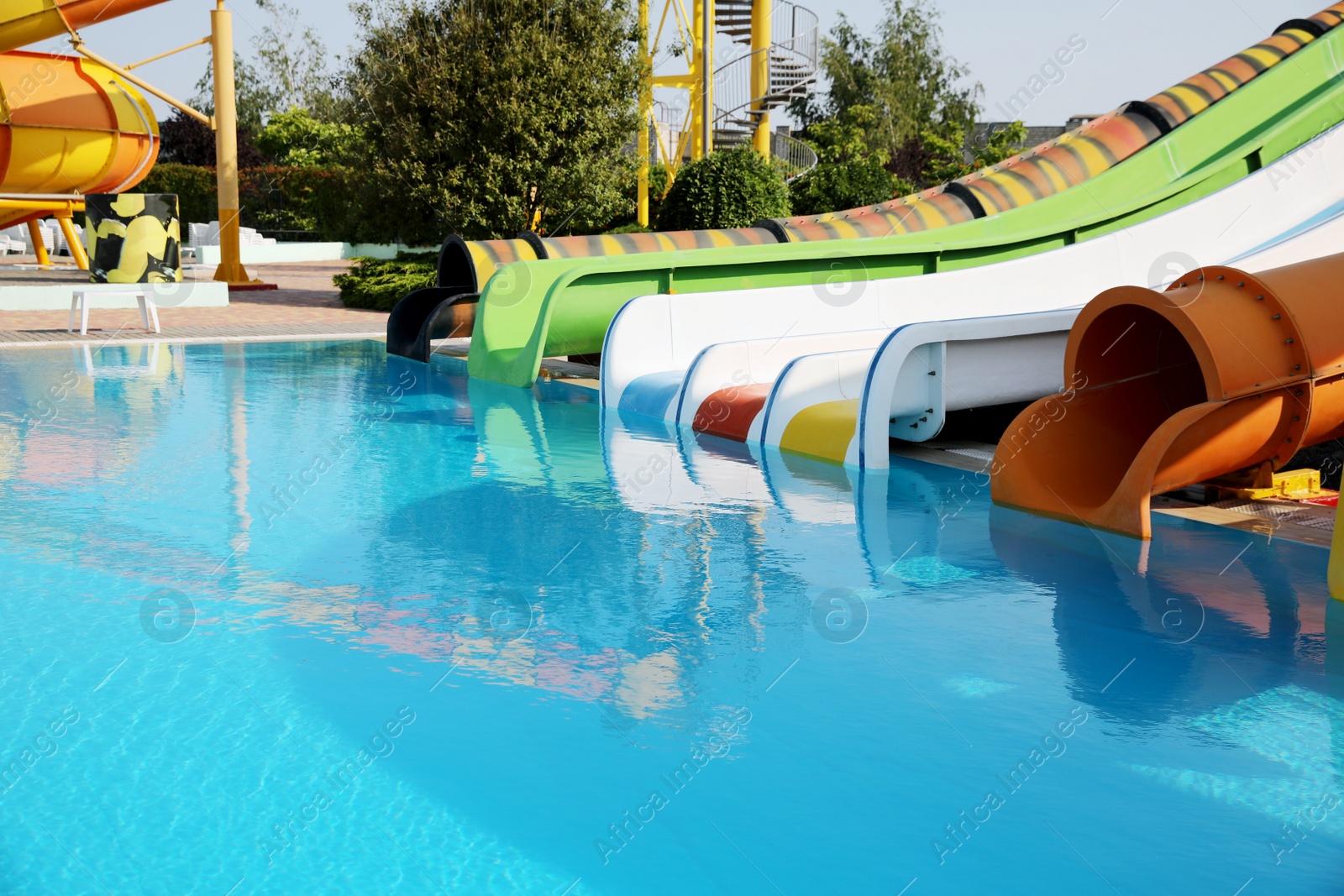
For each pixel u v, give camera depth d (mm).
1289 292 6816
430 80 21062
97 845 3209
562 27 22109
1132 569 5945
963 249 14617
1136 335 7918
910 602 5387
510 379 13305
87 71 26375
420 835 3268
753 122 28891
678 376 11469
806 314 12258
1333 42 17109
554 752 3799
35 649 4707
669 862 3127
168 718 4051
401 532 6684
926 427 8898
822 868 3100
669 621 5121
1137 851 3182
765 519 7062
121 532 6578
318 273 32656
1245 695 4266
